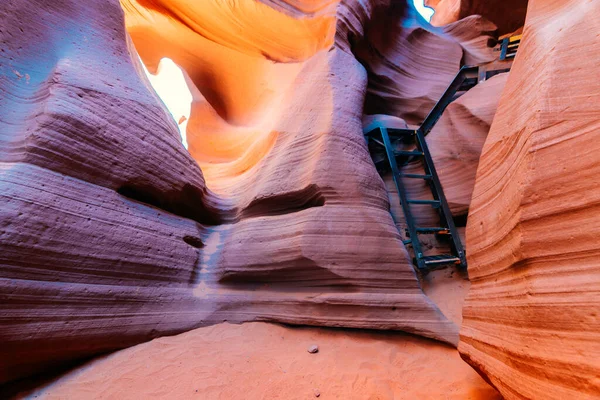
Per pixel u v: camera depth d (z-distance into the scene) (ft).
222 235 14.89
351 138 14.70
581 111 5.15
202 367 9.32
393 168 17.11
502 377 5.82
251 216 14.93
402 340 11.40
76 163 9.88
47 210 8.81
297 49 20.53
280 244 12.71
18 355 8.15
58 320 8.72
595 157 4.69
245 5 18.52
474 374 9.13
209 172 20.44
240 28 20.44
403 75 26.04
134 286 10.73
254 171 16.37
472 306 7.67
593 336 4.01
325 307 11.91
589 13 6.03
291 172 14.32
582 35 5.86
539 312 4.88
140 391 8.28
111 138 10.82
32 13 10.74
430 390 8.45
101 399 7.99
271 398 8.13
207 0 19.03
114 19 13.19
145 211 12.00
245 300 12.75
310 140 14.79
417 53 27.32
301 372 9.25
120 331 10.02
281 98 18.65
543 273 5.03
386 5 23.53
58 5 11.51
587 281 4.32
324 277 12.14
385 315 11.62
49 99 9.54
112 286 10.09
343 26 18.89
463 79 19.95
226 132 22.38
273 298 12.57
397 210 17.61
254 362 9.68
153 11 20.81
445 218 15.97
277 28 19.81
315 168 13.53
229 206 16.14
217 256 13.87
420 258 14.74
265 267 12.69
